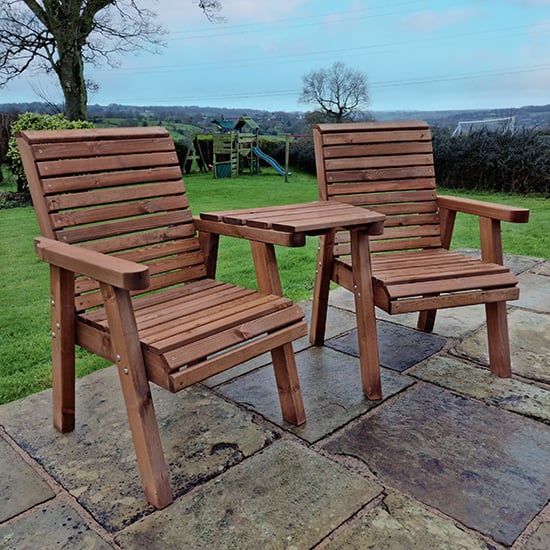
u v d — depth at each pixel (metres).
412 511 1.29
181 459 1.52
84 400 1.85
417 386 1.95
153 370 1.28
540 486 1.38
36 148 1.60
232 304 1.60
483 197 7.45
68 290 1.50
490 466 1.47
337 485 1.39
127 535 1.23
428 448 1.56
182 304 1.62
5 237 4.90
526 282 3.23
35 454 1.55
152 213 1.85
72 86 9.70
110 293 1.25
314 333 2.31
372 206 2.29
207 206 6.98
